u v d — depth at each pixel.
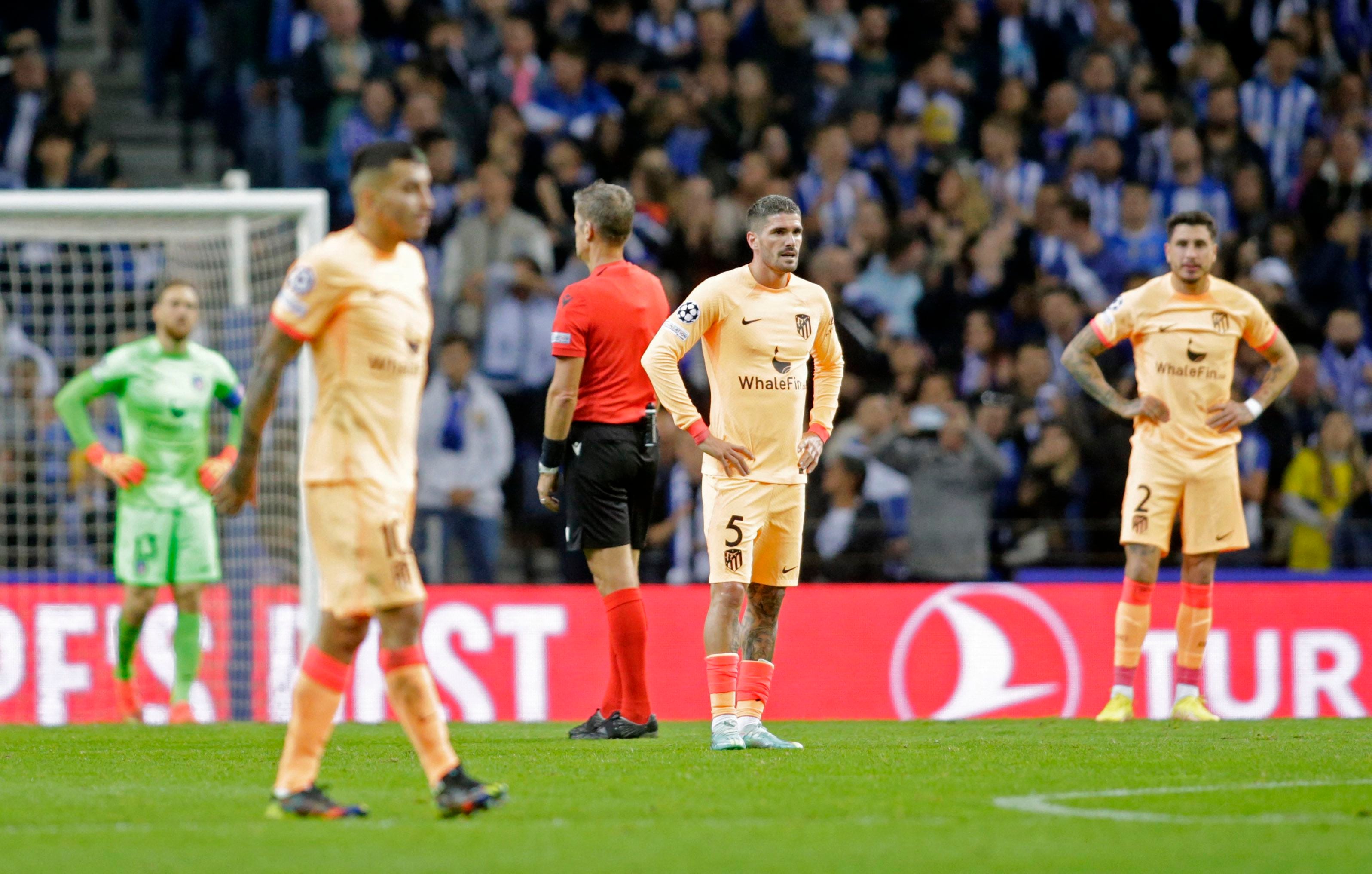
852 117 59.88
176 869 13.25
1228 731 28.16
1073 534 46.59
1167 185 60.88
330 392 15.80
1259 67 64.69
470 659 39.19
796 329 23.61
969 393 52.88
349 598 15.75
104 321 46.34
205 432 36.09
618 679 26.92
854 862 13.56
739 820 16.05
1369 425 54.47
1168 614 41.16
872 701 40.41
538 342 50.56
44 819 16.38
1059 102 61.34
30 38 57.97
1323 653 41.47
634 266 26.86
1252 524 50.38
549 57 60.66
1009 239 56.59
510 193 54.00
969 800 17.67
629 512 26.55
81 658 39.00
